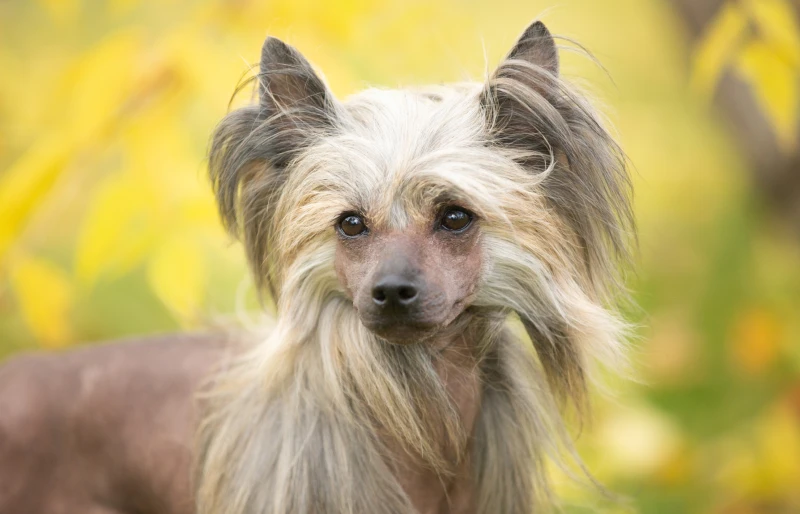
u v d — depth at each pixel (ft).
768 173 27.63
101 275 22.95
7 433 16.65
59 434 16.70
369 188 13.19
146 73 17.99
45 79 23.27
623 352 14.52
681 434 24.22
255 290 16.11
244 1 19.07
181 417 16.34
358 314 13.35
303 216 13.79
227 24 19.10
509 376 14.90
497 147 13.65
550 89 13.58
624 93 36.63
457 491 14.87
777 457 22.40
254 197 14.62
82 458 16.71
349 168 13.37
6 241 18.17
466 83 14.84
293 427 14.33
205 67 17.65
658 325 29.17
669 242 33.40
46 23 25.82
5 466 16.57
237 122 14.46
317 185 13.66
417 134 13.41
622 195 13.93
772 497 22.52
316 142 14.06
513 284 13.71
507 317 14.49
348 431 14.24
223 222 14.94
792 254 29.35
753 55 16.62
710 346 28.27
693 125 35.17
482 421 14.88
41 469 16.66
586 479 17.90
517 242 13.47
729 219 30.60
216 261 24.85
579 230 13.80
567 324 13.93
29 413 16.74
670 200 34.58
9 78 23.21
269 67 14.24
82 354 17.56
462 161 13.17
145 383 16.75
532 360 15.03
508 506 15.15
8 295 22.58
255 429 14.69
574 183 13.58
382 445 14.37
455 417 14.26
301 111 14.32
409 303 12.50
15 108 22.95
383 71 22.08
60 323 19.35
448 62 21.62
